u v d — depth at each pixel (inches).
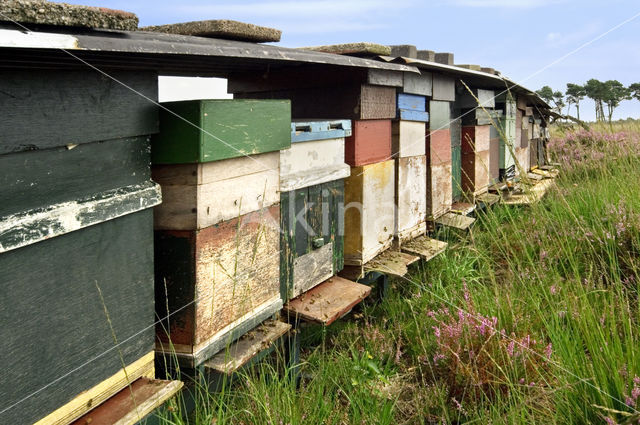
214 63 136.9
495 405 111.3
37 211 66.4
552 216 195.5
